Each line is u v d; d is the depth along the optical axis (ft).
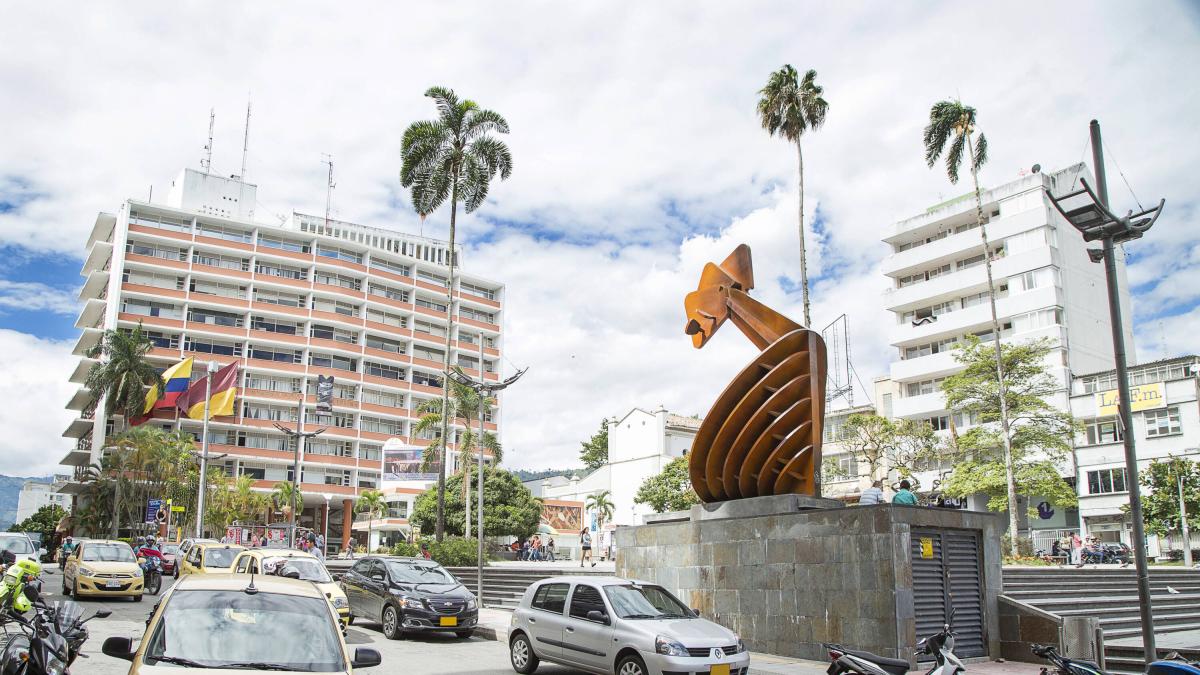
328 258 252.01
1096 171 34.99
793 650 48.73
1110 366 170.40
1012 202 173.17
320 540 153.48
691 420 251.60
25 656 27.25
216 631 20.68
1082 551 115.34
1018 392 132.05
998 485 134.62
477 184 122.93
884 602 44.19
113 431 216.54
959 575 47.91
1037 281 166.81
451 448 260.01
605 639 37.63
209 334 232.12
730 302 61.77
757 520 52.29
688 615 39.93
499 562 116.98
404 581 57.72
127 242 226.17
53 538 228.63
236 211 255.91
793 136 120.26
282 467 237.04
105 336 206.69
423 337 271.49
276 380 242.37
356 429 247.50
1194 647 45.60
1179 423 142.10
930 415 179.73
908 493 52.31
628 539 62.90
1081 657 37.06
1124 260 183.62
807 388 56.44
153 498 190.60
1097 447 151.23
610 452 249.75
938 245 183.52
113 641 20.47
